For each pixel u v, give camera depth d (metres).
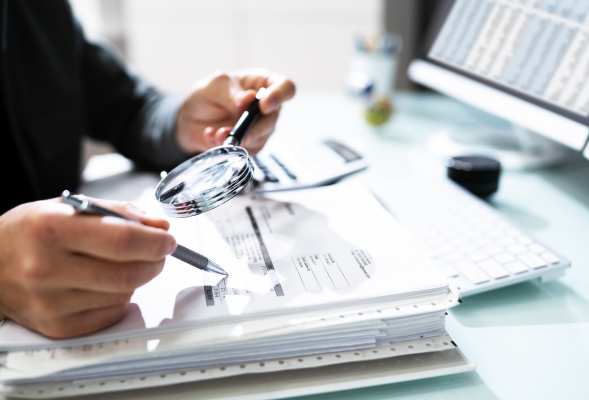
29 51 0.69
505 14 0.74
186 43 1.97
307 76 1.97
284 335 0.32
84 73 0.83
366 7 1.82
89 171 0.78
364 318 0.32
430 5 1.45
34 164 0.71
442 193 0.60
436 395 0.33
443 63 0.85
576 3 0.63
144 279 0.32
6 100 0.64
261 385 0.33
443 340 0.36
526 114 0.67
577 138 0.59
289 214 0.48
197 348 0.32
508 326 0.40
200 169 0.42
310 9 1.86
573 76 0.62
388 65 1.09
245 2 1.88
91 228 0.30
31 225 0.31
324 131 0.94
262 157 0.67
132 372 0.32
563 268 0.45
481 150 0.81
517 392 0.33
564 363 0.36
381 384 0.33
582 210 0.62
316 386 0.33
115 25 2.15
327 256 0.40
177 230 0.46
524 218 0.60
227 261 0.40
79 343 0.32
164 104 0.76
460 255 0.47
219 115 0.62
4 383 0.32
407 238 0.42
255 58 1.96
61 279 0.30
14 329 0.33
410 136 0.91
